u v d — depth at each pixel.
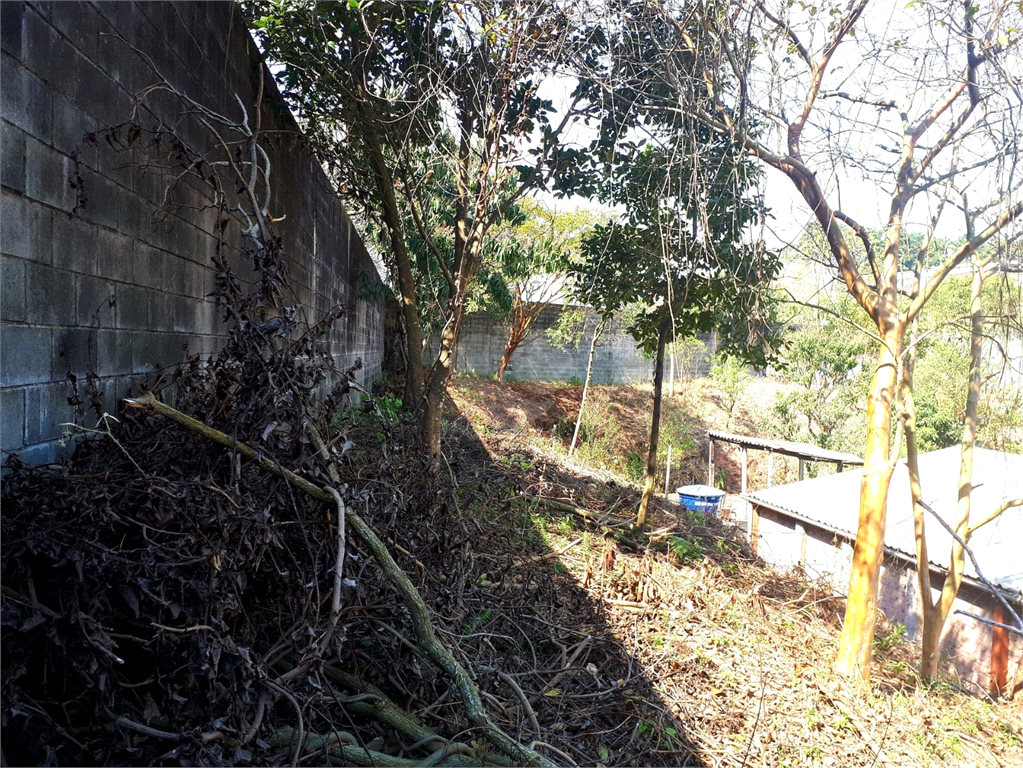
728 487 18.17
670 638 4.36
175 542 2.01
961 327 5.05
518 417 17.08
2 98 2.08
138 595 1.90
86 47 2.62
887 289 4.55
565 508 7.08
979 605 6.58
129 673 2.13
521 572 4.89
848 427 16.70
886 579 7.66
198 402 2.77
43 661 1.91
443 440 9.66
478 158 5.73
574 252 16.12
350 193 7.77
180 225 3.63
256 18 5.12
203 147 3.97
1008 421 4.82
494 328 20.27
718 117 4.83
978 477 8.51
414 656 2.89
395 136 5.94
